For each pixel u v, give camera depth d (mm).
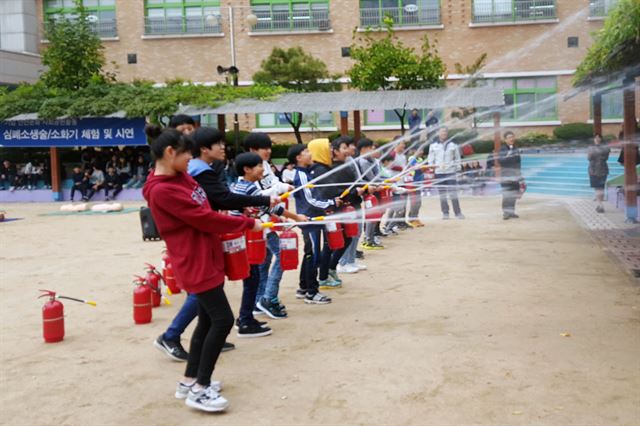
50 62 22172
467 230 12570
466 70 26078
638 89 15430
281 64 24688
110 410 4344
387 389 4523
